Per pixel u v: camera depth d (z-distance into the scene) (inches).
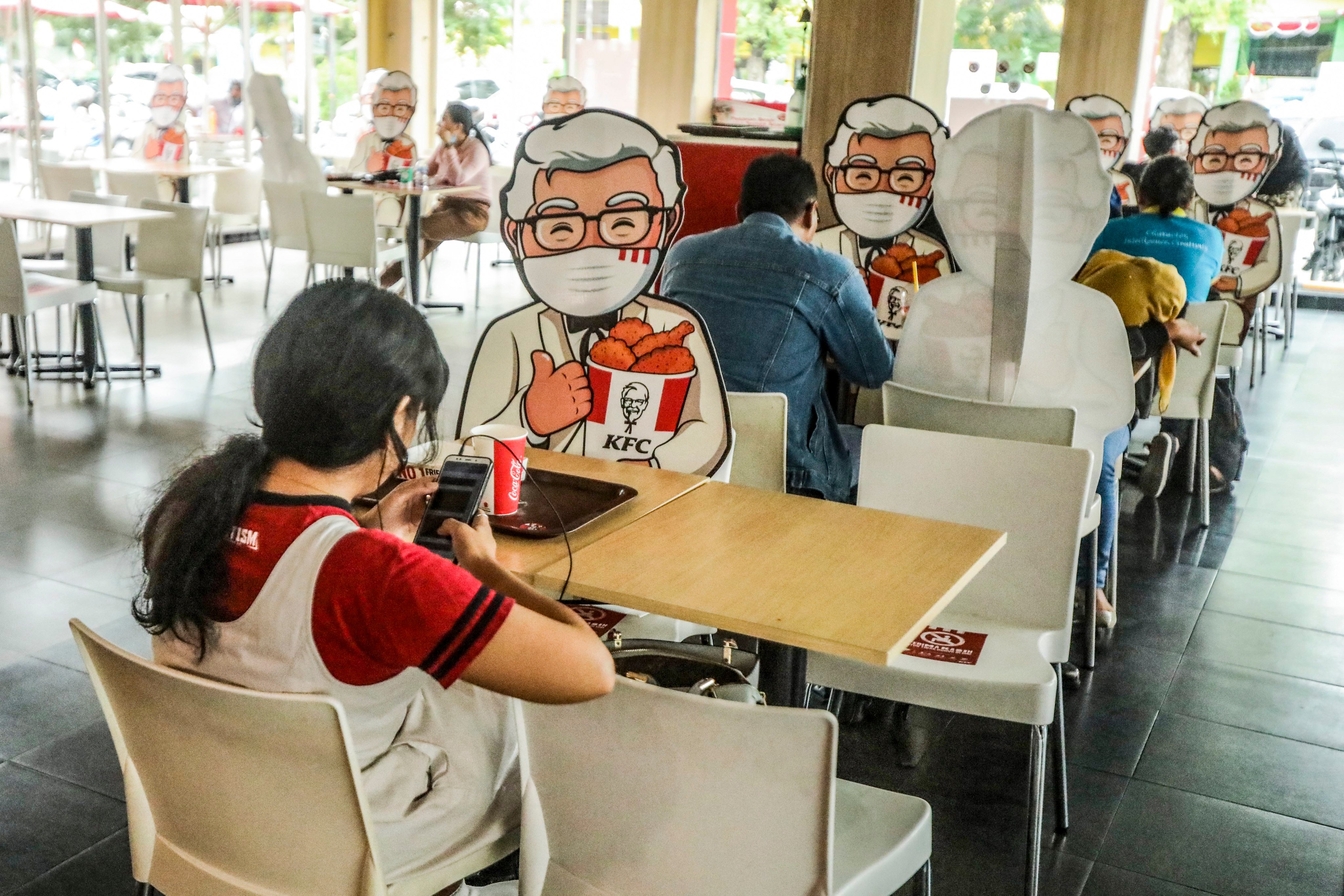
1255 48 338.6
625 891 55.0
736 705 47.5
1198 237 161.3
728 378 111.4
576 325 95.1
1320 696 122.1
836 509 81.2
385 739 57.4
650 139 91.1
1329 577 155.8
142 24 373.7
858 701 115.6
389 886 55.9
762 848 50.6
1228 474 192.1
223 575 49.4
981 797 101.6
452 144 315.9
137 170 316.2
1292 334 322.0
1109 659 129.0
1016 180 106.6
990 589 94.7
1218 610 143.7
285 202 290.7
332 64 451.2
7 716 106.7
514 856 82.2
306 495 49.7
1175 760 108.5
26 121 340.5
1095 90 310.8
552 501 78.1
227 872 55.4
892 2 184.5
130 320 247.1
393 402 49.6
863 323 113.3
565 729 53.2
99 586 134.5
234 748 51.1
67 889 84.8
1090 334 110.1
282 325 50.2
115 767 99.9
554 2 439.8
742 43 394.9
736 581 66.6
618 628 88.9
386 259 291.6
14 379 222.1
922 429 107.8
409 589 47.3
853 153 149.4
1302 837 97.0
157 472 173.3
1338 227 355.3
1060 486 91.7
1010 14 325.1
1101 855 93.7
